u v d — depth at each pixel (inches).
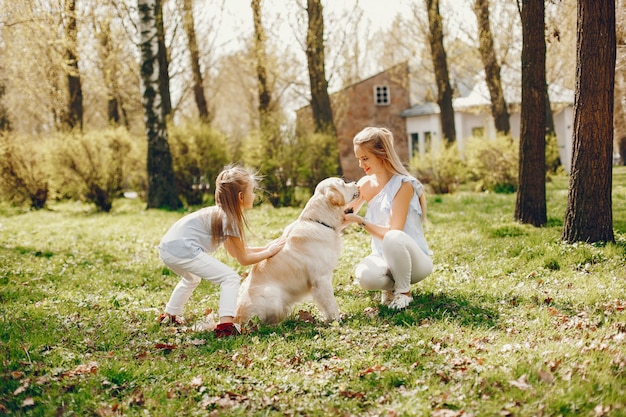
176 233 197.6
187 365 160.4
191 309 227.1
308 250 197.0
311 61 768.3
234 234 195.9
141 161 709.9
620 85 392.2
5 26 544.7
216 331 188.7
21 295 251.0
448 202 597.6
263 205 645.9
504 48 911.0
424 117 1299.2
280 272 197.6
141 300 243.6
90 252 366.6
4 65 638.5
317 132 727.1
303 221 201.9
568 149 1252.5
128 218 561.3
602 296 210.2
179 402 138.6
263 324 194.7
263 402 137.0
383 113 1332.4
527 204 390.6
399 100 1339.8
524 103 386.3
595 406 125.8
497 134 750.5
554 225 378.3
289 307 201.3
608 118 285.1
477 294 225.6
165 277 293.9
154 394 143.6
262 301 193.6
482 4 848.3
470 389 137.0
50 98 716.0
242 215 199.6
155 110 657.6
